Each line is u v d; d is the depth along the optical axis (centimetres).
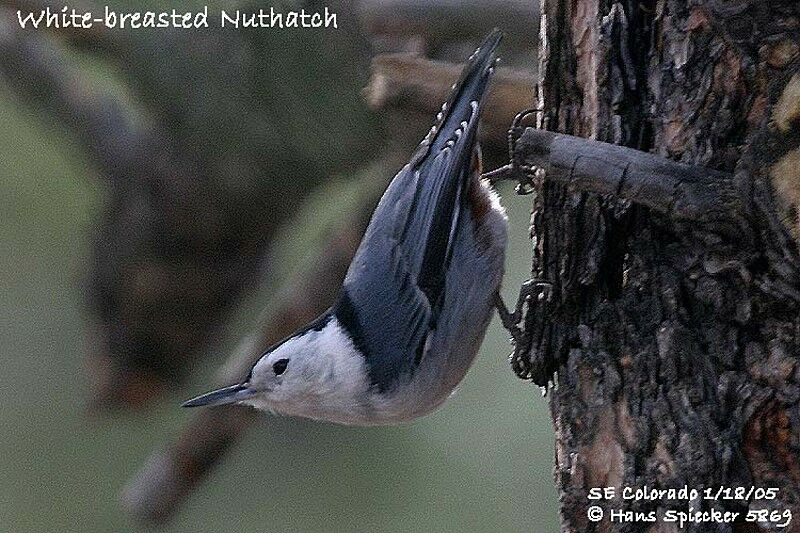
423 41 886
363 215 1012
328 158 958
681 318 579
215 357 1252
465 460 1093
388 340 752
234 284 1084
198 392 1235
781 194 545
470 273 744
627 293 595
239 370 1077
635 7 593
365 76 900
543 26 630
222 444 1102
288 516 1127
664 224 586
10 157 1088
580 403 609
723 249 566
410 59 813
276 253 1157
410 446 1105
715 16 559
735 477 564
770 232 550
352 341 765
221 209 1028
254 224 1044
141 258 1069
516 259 1105
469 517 1074
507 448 1091
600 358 601
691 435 570
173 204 1036
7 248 1127
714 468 565
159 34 931
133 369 1109
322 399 781
